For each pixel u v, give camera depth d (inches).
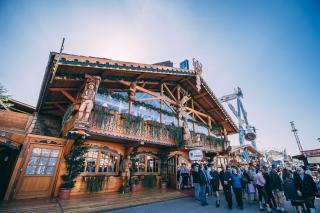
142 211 250.2
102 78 356.5
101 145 358.6
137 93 453.1
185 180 418.6
